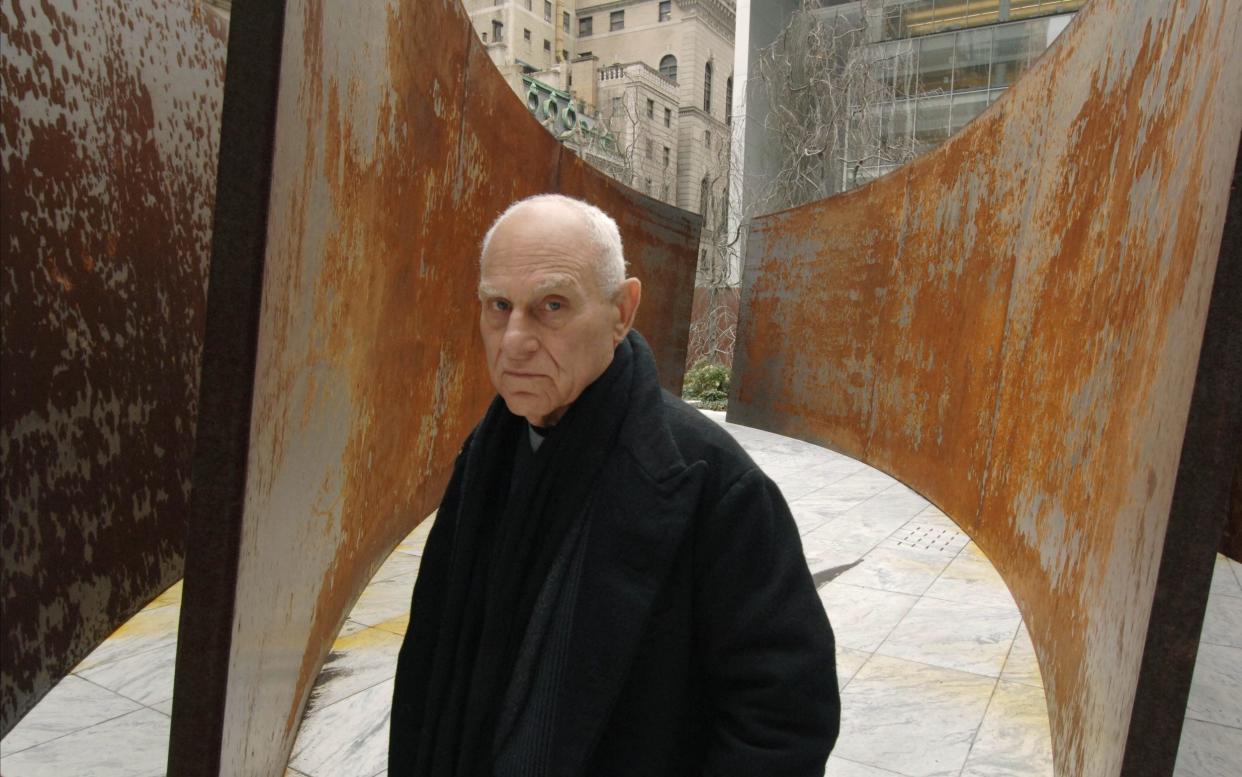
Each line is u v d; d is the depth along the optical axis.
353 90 2.42
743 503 1.16
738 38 26.25
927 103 24.12
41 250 1.67
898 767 2.79
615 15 70.00
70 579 1.78
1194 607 1.47
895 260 7.33
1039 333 3.84
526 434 1.26
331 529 2.74
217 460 1.46
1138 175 2.62
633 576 1.12
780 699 1.10
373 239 2.93
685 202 66.19
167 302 2.26
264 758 2.04
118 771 2.54
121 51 2.03
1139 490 1.97
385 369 3.45
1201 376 1.43
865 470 8.23
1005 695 3.33
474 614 1.23
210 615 1.48
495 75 4.95
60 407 1.75
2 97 1.54
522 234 1.14
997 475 4.34
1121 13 3.06
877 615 4.24
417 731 1.33
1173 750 1.51
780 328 10.29
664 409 1.22
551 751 1.10
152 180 2.19
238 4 1.41
